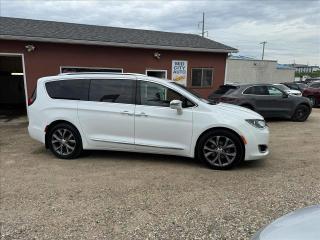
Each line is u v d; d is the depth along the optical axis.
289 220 2.41
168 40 16.67
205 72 17.11
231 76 40.16
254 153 6.14
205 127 6.14
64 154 6.86
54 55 13.56
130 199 4.69
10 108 17.39
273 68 42.84
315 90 21.62
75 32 14.94
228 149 6.13
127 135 6.54
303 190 5.06
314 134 10.23
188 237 3.64
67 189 5.09
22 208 4.40
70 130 6.79
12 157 7.07
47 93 7.00
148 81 6.52
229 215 4.18
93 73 6.91
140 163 6.52
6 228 3.86
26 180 5.52
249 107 12.40
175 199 4.69
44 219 4.08
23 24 14.99
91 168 6.19
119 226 3.90
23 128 11.04
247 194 4.89
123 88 6.61
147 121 6.37
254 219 4.05
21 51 13.03
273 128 11.42
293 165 6.52
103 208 4.39
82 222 4.00
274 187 5.20
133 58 15.16
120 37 15.41
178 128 6.27
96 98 6.72
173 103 6.11
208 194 4.89
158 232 3.76
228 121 6.07
